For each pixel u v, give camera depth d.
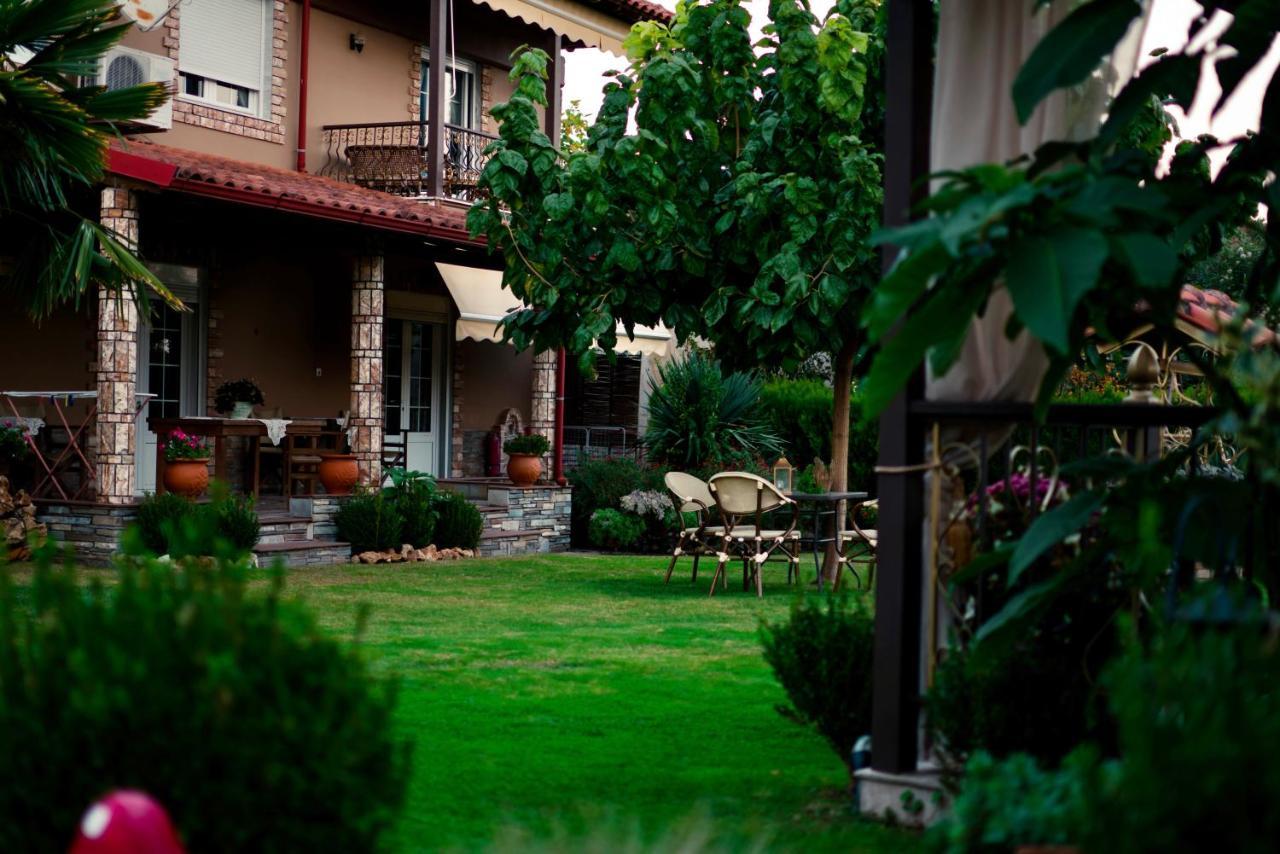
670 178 11.88
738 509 12.60
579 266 12.42
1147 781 2.50
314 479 15.93
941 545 4.78
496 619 10.34
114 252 10.92
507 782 5.14
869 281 11.70
